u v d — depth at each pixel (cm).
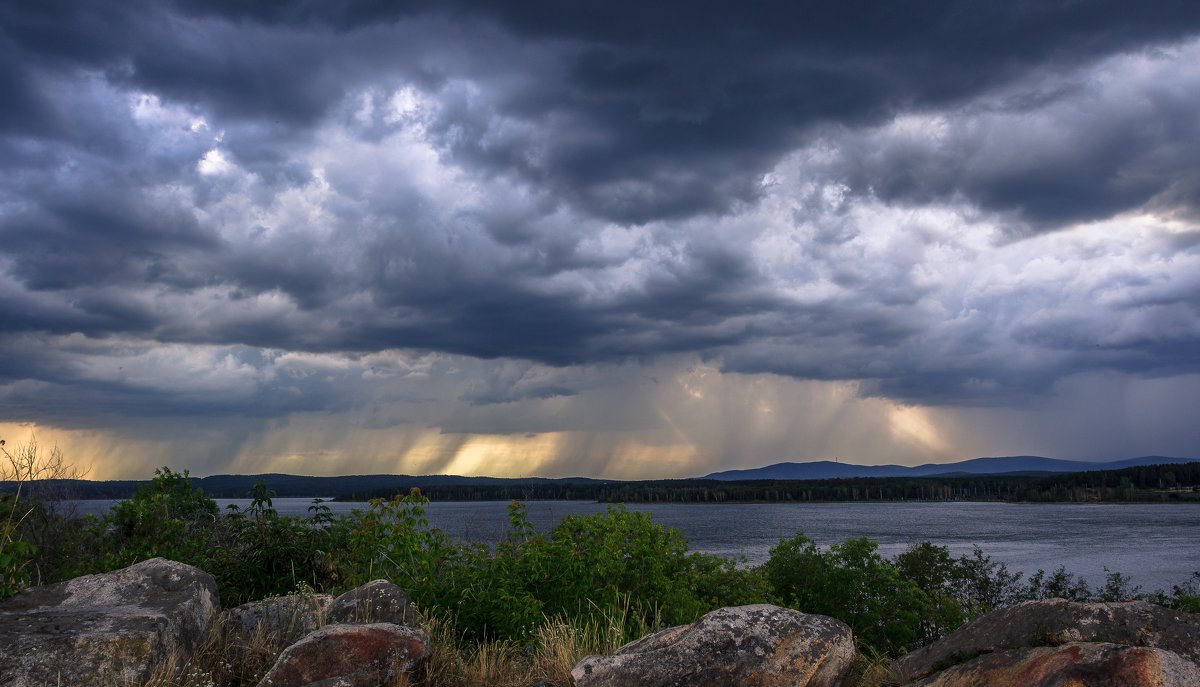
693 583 1276
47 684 588
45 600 747
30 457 927
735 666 594
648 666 606
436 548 1069
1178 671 452
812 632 619
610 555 1046
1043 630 543
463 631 867
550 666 743
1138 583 6919
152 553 1109
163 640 655
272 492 1117
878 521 16875
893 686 595
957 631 602
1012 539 12206
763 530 13088
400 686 651
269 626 780
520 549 1009
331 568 1051
